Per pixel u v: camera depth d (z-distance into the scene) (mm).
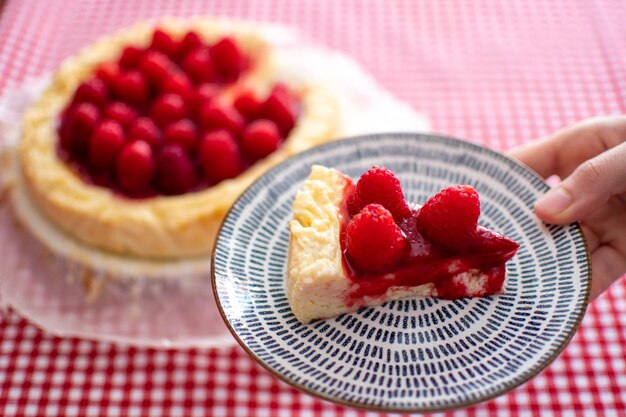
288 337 481
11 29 846
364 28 857
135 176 660
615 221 587
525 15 861
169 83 730
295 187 537
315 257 483
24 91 771
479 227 490
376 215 471
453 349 475
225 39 766
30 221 677
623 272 589
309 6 892
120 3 897
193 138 689
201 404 586
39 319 620
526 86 780
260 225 521
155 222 638
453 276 493
